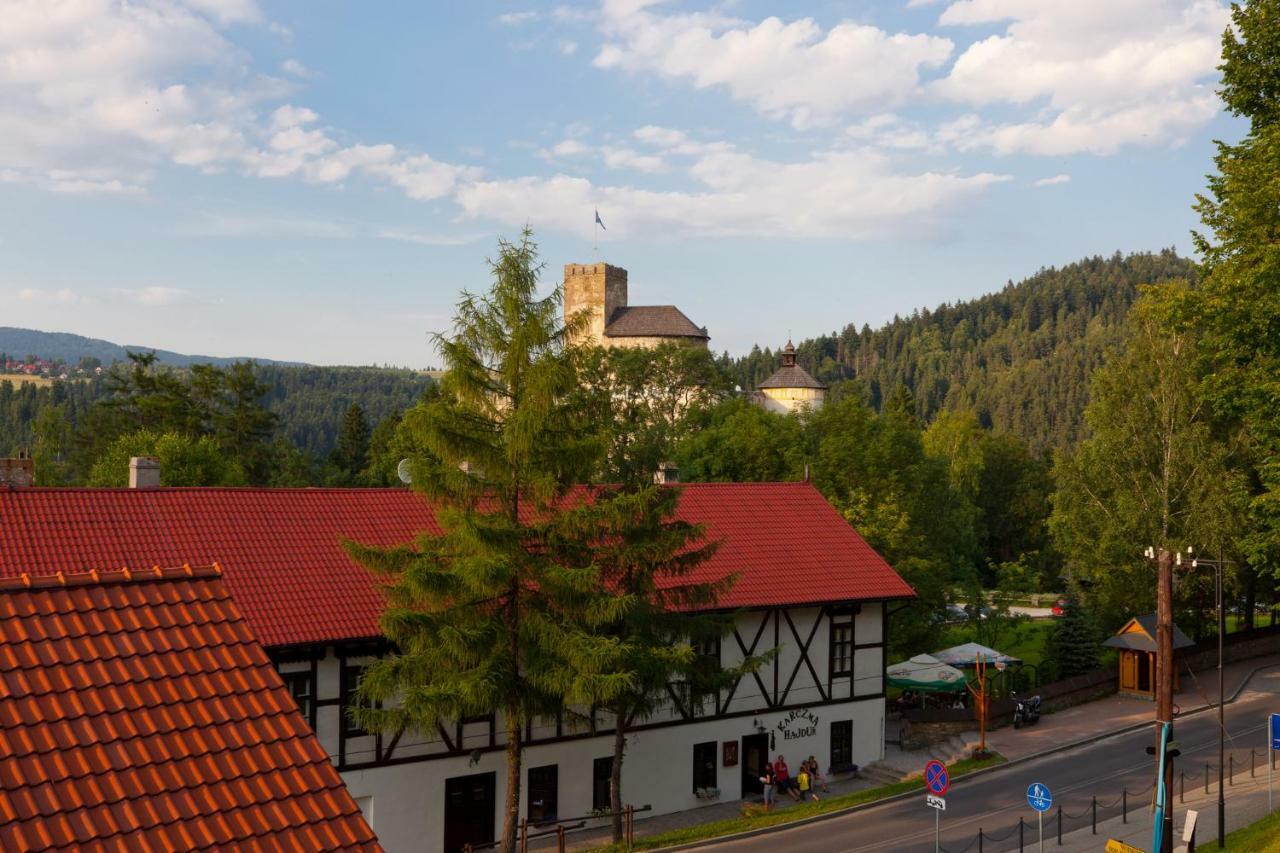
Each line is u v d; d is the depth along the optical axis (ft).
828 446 168.66
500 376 77.71
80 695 30.60
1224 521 142.10
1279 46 83.35
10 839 26.02
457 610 74.38
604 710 92.68
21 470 99.25
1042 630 201.46
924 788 100.99
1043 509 315.78
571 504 87.71
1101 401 157.89
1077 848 83.82
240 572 83.41
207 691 32.58
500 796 89.40
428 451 91.45
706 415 229.45
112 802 28.12
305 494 94.32
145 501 86.94
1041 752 112.88
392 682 72.28
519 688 76.18
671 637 88.48
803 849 85.35
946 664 128.26
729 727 102.78
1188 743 116.26
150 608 34.42
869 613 112.57
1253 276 80.38
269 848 28.99
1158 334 151.33
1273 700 134.31
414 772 85.15
